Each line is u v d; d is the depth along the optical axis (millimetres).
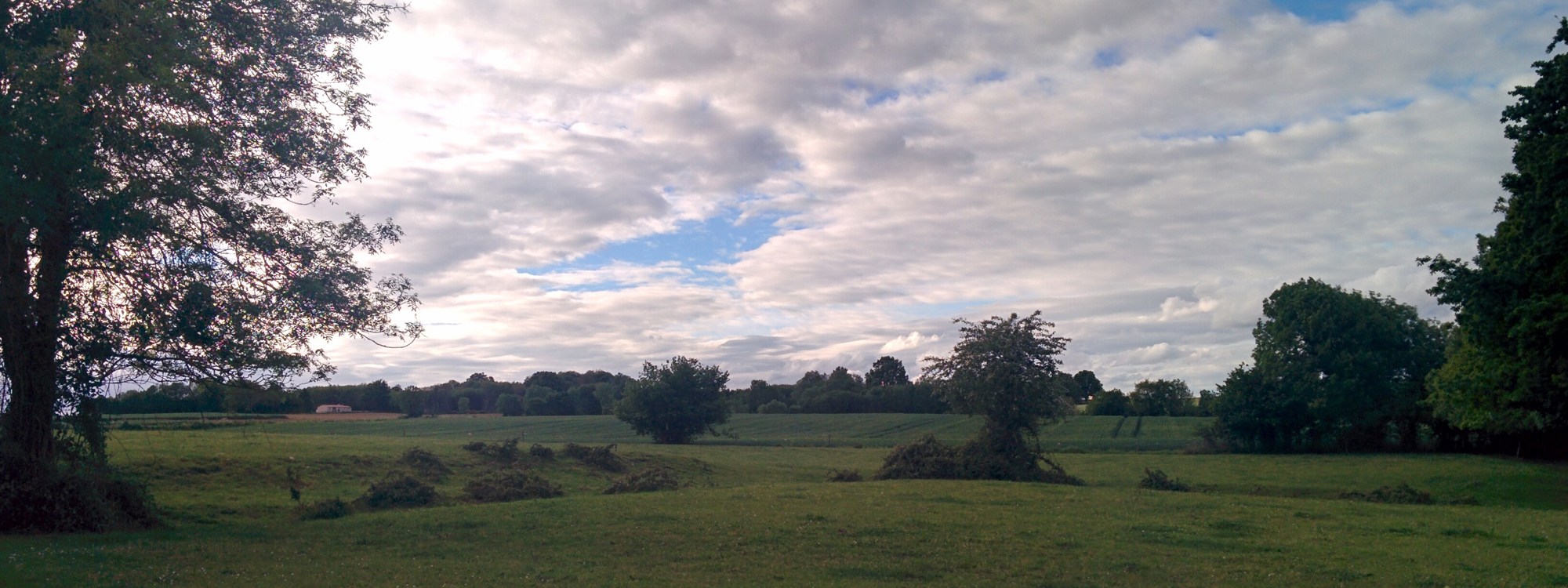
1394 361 75625
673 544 18297
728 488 32969
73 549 16297
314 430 85875
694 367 92000
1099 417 121375
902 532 20172
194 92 17844
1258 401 75688
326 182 20938
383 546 17828
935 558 17125
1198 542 19344
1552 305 29594
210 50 18406
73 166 16297
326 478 34812
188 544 17500
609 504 25109
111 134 16828
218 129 18609
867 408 150625
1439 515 24984
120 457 32312
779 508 24328
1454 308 33375
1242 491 43469
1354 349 75938
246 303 19141
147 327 18906
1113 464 61531
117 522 20047
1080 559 17172
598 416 126375
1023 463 41031
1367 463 62594
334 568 15422
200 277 18984
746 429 112688
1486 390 37906
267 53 19656
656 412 89125
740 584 14656
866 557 17234
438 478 38094
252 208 20016
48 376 19516
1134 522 22266
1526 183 30469
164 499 27453
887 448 80375
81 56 16125
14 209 15875
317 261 20531
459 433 94625
